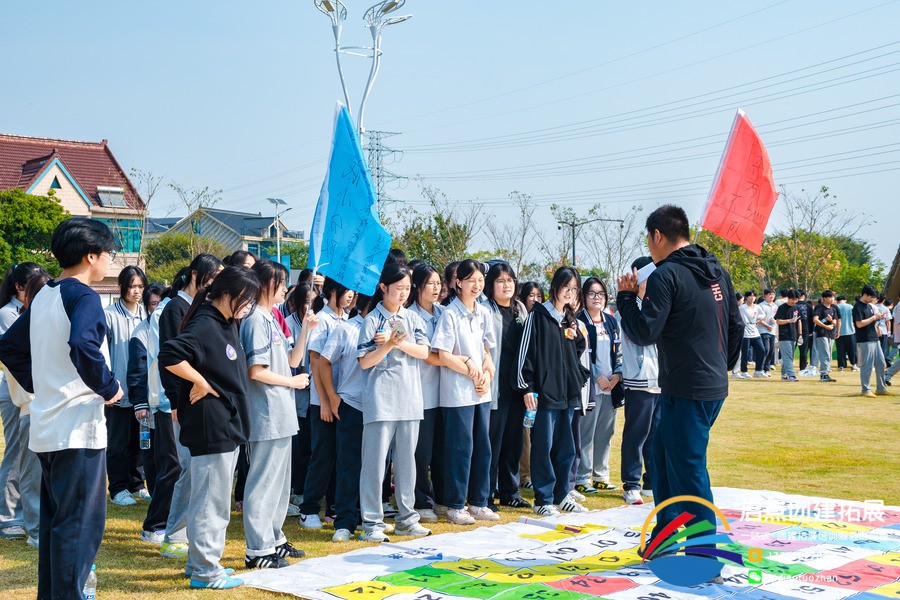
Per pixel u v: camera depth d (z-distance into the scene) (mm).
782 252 40094
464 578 5137
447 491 6809
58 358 4422
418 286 6902
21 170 34406
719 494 7660
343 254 6164
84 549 4406
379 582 5043
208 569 5066
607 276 35312
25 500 5977
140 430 6918
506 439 7535
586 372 7574
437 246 34750
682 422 5168
